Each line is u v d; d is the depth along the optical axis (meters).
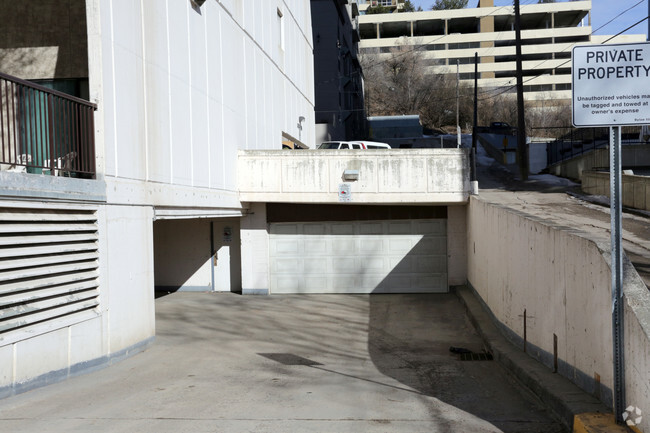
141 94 10.89
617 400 5.22
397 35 88.69
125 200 10.22
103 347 9.48
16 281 7.67
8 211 7.54
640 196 18.23
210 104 14.62
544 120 69.56
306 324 14.23
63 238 8.60
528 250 9.16
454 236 18.52
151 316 11.34
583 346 6.52
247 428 6.04
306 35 28.05
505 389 8.02
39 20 12.26
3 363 7.24
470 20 86.75
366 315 15.44
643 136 28.88
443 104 73.06
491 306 12.87
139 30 10.83
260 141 19.25
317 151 17.53
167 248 19.84
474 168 17.33
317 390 7.90
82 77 12.23
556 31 82.94
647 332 4.75
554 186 26.91
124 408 6.88
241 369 9.46
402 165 17.48
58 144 9.84
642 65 5.15
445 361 10.25
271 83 20.73
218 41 15.22
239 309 16.25
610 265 5.66
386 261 18.81
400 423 6.25
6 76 7.51
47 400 7.27
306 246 19.02
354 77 54.22
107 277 9.62
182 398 7.40
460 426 6.13
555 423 6.14
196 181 13.65
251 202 18.55
